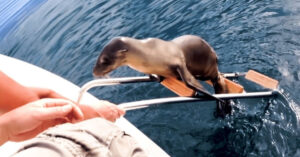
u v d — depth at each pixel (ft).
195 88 13.32
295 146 13.03
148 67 13.75
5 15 62.03
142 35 28.63
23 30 47.83
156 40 14.06
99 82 11.76
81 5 46.80
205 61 15.76
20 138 4.17
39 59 34.04
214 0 29.55
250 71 16.57
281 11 22.80
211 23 25.75
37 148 2.75
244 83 18.31
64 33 38.14
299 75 16.80
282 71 17.62
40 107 4.12
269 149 13.38
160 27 28.78
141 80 13.92
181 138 15.47
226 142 14.38
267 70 18.22
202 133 15.39
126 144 3.28
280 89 16.33
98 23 36.32
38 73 13.98
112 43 13.25
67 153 2.69
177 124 16.49
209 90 19.02
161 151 8.59
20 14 58.44
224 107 16.02
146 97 19.75
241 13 25.16
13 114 3.99
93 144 2.91
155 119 17.35
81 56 30.01
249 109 16.01
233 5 27.07
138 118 17.87
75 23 39.96
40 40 39.91
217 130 15.28
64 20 43.06
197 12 28.66
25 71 14.29
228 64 20.18
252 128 14.73
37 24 47.09
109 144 3.11
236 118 15.66
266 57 19.25
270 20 22.44
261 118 15.08
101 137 3.14
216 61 16.38
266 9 23.90
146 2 36.32
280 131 14.05
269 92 15.33
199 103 17.53
